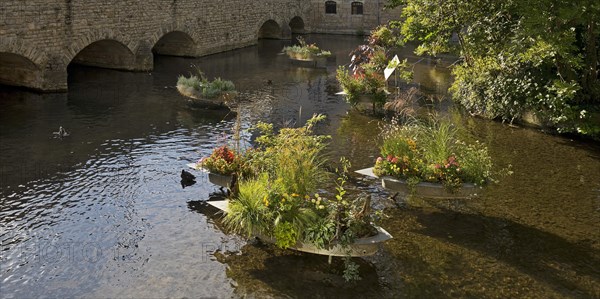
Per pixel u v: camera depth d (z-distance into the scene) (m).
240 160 11.80
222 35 32.91
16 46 18.84
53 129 16.17
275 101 20.86
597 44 17.67
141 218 10.77
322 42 40.34
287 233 9.01
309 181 9.99
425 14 19.62
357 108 19.73
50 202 11.35
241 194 9.75
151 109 18.81
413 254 9.62
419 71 27.94
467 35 19.08
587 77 17.16
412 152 11.39
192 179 12.66
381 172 11.31
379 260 9.39
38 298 8.17
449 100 21.44
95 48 25.91
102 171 13.09
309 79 25.41
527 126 17.84
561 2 15.27
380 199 11.82
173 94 21.08
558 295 8.53
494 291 8.58
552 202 11.95
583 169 14.02
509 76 18.36
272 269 9.03
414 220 10.91
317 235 8.81
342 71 20.61
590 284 8.87
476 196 11.63
